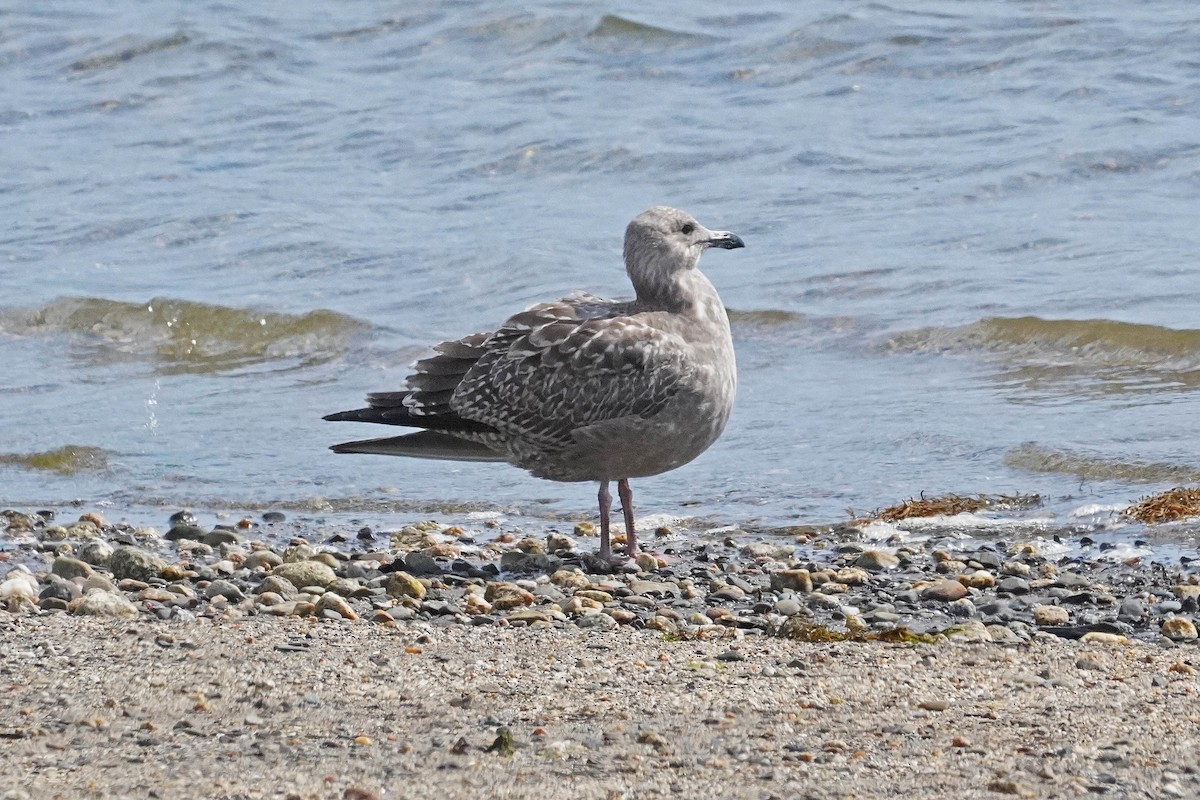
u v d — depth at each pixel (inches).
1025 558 495.8
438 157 1087.6
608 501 499.2
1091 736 320.2
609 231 936.3
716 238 495.5
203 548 523.2
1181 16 1184.2
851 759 307.9
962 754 310.5
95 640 388.2
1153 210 895.1
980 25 1203.2
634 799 287.3
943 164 992.2
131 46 1362.0
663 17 1278.3
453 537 542.6
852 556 502.3
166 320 836.0
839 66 1179.3
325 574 473.4
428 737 319.9
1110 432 610.2
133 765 302.8
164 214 1010.1
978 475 581.6
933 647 391.5
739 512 562.3
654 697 347.9
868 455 611.5
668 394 478.6
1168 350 704.4
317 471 628.7
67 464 644.7
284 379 761.6
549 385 483.8
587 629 415.2
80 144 1188.5
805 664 376.2
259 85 1279.5
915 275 824.3
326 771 300.0
